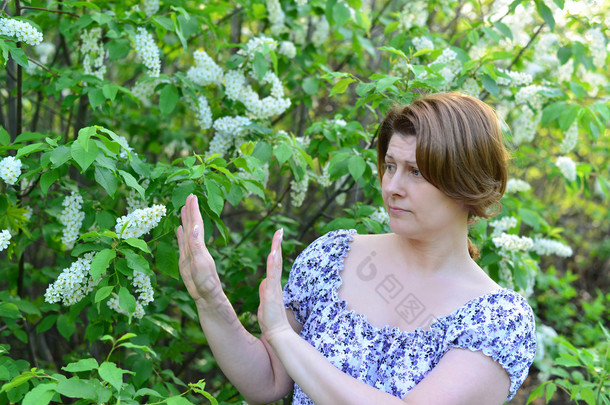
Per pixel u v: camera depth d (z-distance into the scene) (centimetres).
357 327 123
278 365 134
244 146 195
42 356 293
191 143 311
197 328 300
